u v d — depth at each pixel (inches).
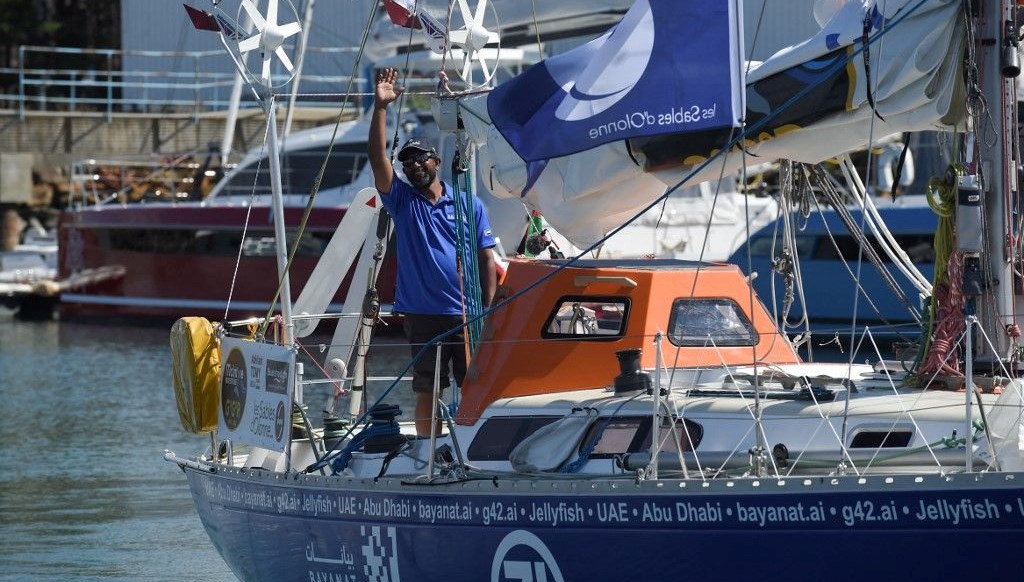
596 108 688.4
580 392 742.5
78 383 1902.1
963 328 685.9
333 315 893.2
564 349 749.9
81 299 2746.1
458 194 783.7
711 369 748.0
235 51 885.8
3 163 3427.7
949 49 665.6
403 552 716.0
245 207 2432.3
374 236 945.5
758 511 616.1
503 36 1421.0
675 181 725.3
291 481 766.5
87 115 3447.3
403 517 712.4
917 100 666.2
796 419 671.1
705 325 765.3
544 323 754.8
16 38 4040.4
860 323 2052.2
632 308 752.3
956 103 681.0
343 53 2987.2
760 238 2134.6
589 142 688.4
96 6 4136.3
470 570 694.5
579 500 654.5
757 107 706.8
